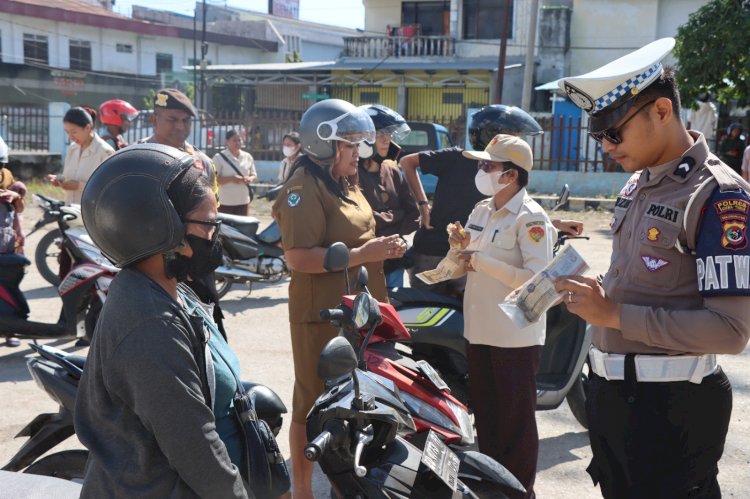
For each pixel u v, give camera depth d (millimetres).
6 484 2883
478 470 3014
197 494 2006
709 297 2385
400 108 29406
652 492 2678
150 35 37875
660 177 2551
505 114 4961
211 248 2125
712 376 2615
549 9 26609
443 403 3170
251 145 21891
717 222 2375
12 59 34344
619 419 2689
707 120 19344
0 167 6332
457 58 29156
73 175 7758
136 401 1930
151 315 1952
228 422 2336
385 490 2740
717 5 17188
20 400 5227
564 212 16516
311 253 3520
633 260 2594
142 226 2000
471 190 5047
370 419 2746
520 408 3641
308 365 3637
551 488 4164
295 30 47188
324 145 3580
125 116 8055
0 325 6078
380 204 5469
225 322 7469
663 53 2512
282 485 2502
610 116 2520
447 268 3633
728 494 4023
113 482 1995
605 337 2730
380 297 3889
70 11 35031
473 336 3693
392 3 31094
